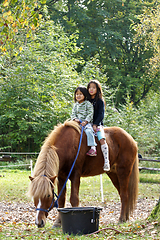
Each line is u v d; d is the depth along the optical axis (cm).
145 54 2680
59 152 489
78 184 514
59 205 524
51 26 1823
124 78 2630
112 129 619
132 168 623
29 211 722
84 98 561
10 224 545
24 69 1587
